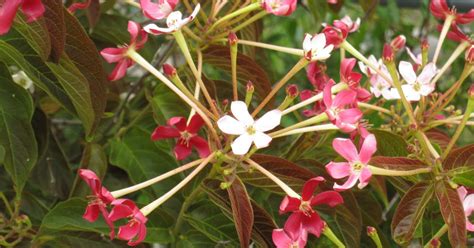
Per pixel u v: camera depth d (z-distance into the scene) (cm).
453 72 94
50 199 80
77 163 85
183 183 59
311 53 60
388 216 80
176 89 60
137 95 79
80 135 87
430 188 61
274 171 62
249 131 57
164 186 70
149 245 75
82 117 62
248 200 59
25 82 75
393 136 64
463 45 68
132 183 73
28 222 69
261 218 62
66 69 60
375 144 57
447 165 60
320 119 60
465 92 92
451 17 68
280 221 71
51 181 73
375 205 72
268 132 65
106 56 62
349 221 67
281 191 62
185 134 61
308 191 57
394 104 78
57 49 57
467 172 60
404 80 69
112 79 63
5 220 69
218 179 62
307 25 109
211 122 61
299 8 106
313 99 61
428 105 70
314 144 70
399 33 100
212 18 67
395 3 99
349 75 62
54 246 69
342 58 69
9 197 74
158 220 68
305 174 61
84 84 60
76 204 64
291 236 57
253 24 72
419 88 65
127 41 77
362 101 66
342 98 59
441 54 100
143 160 72
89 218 57
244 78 68
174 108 70
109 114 77
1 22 53
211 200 65
